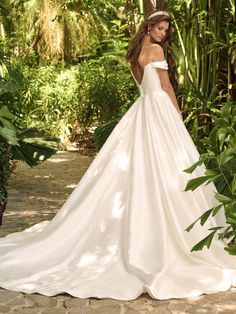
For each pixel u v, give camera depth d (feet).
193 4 17.97
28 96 30.81
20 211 17.52
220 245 12.23
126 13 21.11
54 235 12.53
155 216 12.16
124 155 12.78
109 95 30.30
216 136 11.80
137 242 11.93
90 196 12.68
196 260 11.87
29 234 13.93
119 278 11.50
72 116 31.73
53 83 31.99
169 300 10.81
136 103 13.20
